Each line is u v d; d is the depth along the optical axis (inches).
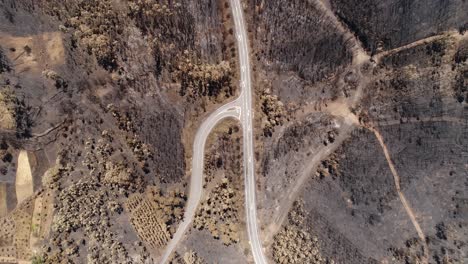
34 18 4692.4
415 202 4205.2
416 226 4212.6
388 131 4247.0
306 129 4574.3
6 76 4734.3
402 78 4109.3
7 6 4680.1
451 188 4052.7
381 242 4274.1
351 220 4387.3
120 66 4714.6
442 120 4001.0
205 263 4692.4
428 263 4131.4
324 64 4402.1
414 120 4121.6
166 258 4751.5
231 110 4763.8
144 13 4542.3
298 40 4409.5
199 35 4635.8
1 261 4729.3
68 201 4722.0
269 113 4667.8
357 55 4252.0
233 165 4773.6
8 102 4697.3
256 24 4576.8
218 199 4776.1
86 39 4613.7
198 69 4655.5
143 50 4665.4
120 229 4761.3
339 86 4404.5
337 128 4448.8
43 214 4756.4
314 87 4520.2
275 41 4527.6
